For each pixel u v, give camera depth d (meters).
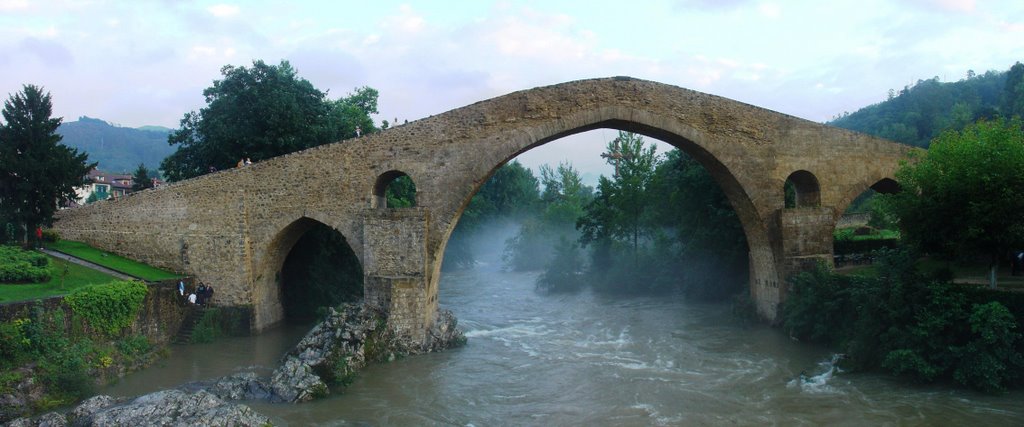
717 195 38.44
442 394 21.05
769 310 30.75
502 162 28.33
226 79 37.41
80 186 30.80
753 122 29.92
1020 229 19.81
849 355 22.91
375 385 22.05
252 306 29.81
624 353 26.61
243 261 29.73
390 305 26.23
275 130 36.38
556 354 26.58
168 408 15.91
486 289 50.12
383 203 31.17
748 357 25.28
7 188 27.22
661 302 41.09
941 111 78.38
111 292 23.11
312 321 33.53
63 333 20.61
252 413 16.62
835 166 30.67
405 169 28.53
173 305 27.83
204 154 37.34
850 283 25.28
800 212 29.28
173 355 25.86
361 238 28.73
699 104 29.48
